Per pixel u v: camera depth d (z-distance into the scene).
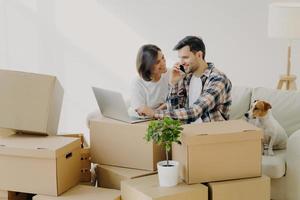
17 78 2.47
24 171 2.34
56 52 4.48
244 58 4.15
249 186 2.24
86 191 2.37
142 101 3.03
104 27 4.37
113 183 2.46
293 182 2.71
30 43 4.49
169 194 2.05
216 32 4.16
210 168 2.21
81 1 4.35
